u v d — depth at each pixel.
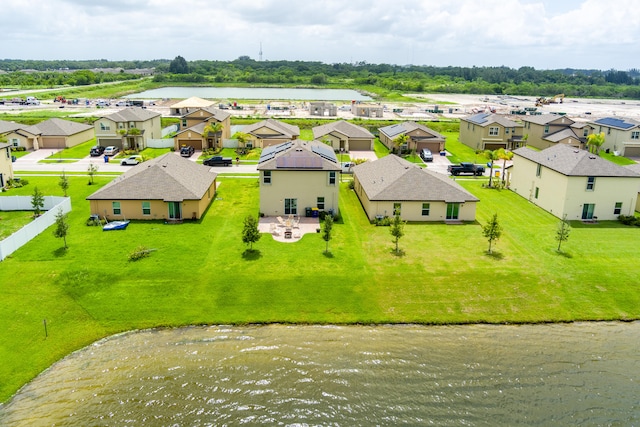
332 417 24.56
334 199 51.62
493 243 45.12
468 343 30.81
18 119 119.94
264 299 34.97
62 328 31.25
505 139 94.69
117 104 164.00
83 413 24.44
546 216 54.09
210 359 28.75
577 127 97.75
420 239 45.94
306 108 163.50
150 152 88.31
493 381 27.30
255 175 71.88
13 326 31.08
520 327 32.72
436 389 26.58
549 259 41.78
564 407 25.44
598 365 28.91
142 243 43.28
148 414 24.45
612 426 24.22
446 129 126.38
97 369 27.72
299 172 50.44
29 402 25.16
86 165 76.88
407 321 33.00
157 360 28.56
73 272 37.41
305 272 38.56
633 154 93.50
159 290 35.62
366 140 94.56
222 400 25.52
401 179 52.44
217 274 37.91
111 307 33.53
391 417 24.59
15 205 53.53
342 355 29.38
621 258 42.22
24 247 41.75
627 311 34.59
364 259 41.16
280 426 23.97
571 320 33.53
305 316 33.25
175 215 49.81
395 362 28.80
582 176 51.03
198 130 91.56
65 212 51.16
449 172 75.88
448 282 37.69
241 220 50.38
